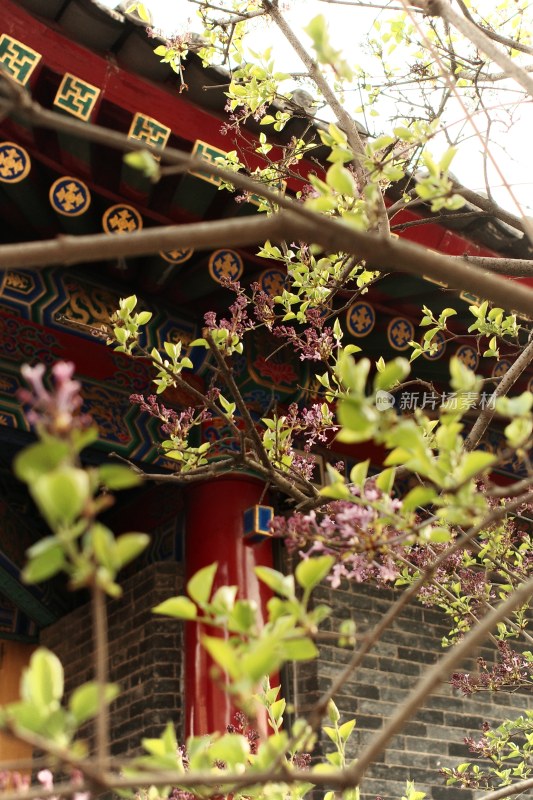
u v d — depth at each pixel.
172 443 3.72
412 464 1.71
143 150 1.51
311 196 4.28
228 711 5.84
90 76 4.48
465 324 6.14
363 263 3.90
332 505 3.18
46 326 6.01
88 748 6.51
